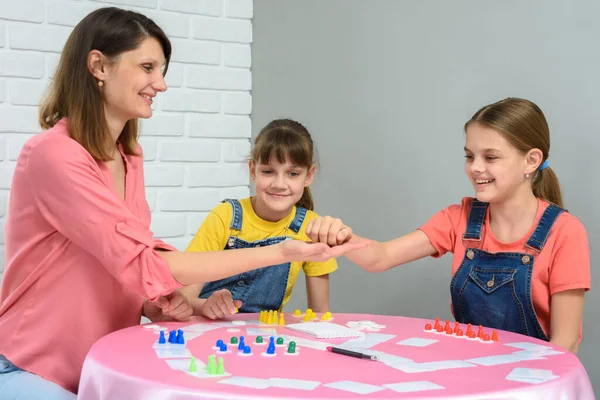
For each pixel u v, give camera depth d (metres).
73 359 1.40
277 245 1.38
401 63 2.09
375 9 2.16
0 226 2.19
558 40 1.71
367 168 2.20
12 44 2.21
